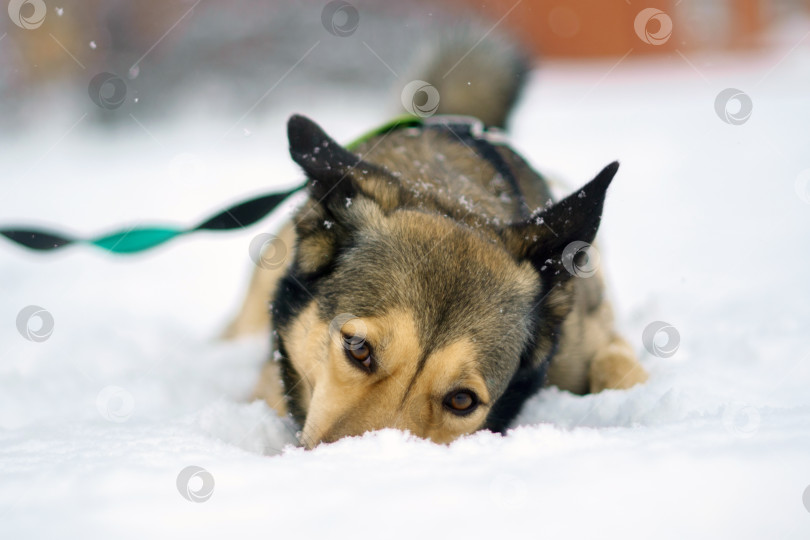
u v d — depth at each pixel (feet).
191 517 5.36
